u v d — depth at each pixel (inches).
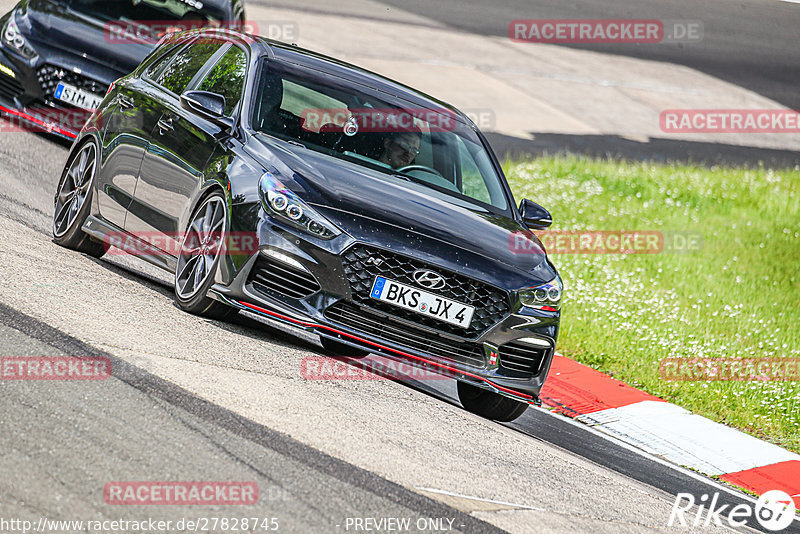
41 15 1604.3
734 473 1038.4
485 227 945.5
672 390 1258.0
